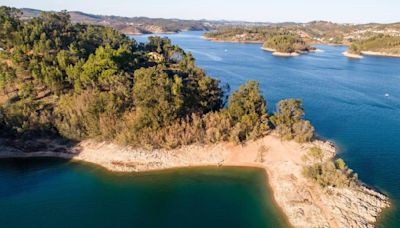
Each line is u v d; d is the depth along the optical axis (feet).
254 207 217.15
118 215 211.61
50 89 353.72
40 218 208.13
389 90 542.57
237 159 280.92
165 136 292.40
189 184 247.50
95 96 309.83
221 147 293.23
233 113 310.04
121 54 411.95
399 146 308.19
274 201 223.10
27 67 367.45
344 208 205.57
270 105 441.27
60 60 379.35
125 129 293.64
